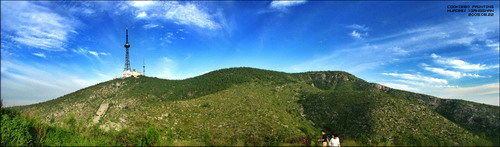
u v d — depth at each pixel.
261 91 133.50
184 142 20.98
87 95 149.38
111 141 20.45
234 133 61.78
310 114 108.19
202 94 145.88
